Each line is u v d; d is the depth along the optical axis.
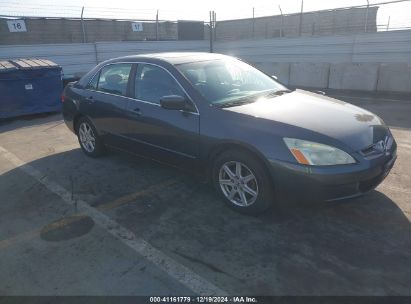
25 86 8.41
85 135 5.45
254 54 16.78
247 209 3.46
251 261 2.84
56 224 3.50
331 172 2.95
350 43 13.84
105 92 4.86
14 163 5.33
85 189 4.29
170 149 4.02
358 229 3.22
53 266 2.86
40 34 16.39
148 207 3.79
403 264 2.74
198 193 4.06
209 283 2.62
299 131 3.11
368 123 3.46
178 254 2.97
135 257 2.94
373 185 3.24
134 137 4.46
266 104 3.70
